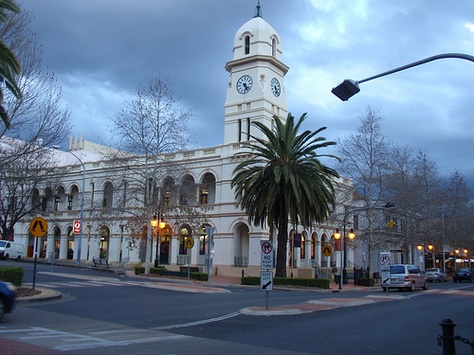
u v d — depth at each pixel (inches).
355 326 550.6
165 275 1503.4
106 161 1931.6
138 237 1743.4
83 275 1301.7
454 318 652.1
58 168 2370.8
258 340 445.1
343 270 1737.2
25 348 357.1
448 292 1278.3
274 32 1974.7
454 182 2608.3
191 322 564.1
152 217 1625.2
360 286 1621.6
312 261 2047.2
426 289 1454.2
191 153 1957.4
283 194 1317.7
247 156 1700.3
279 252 1359.5
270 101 1882.4
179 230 1819.6
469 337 491.2
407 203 1984.5
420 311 738.2
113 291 916.0
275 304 773.9
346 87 513.0
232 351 384.2
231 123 1911.9
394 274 1353.3
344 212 1862.7
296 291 1246.3
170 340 433.4
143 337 444.8
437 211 2324.1
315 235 2078.0
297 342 437.4
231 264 1755.7
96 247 2170.3
